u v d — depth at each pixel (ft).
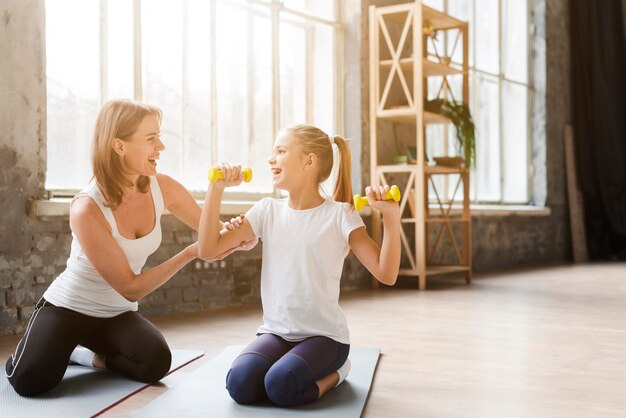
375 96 18.88
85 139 13.14
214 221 7.39
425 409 7.30
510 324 12.76
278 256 7.59
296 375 7.06
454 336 11.53
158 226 8.42
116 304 8.29
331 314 7.54
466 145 19.77
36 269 11.84
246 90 16.39
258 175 16.74
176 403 7.36
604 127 30.32
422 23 19.02
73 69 12.90
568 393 7.96
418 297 16.75
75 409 7.18
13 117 11.55
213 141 15.56
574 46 30.99
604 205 30.22
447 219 19.34
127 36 13.75
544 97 29.32
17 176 11.59
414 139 21.13
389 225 7.24
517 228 27.17
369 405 7.45
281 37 17.53
